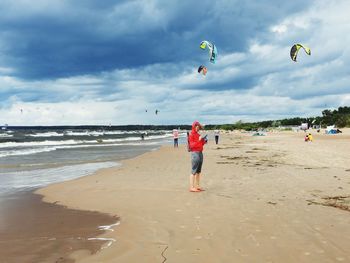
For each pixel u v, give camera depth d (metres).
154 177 14.66
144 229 7.22
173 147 39.00
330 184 12.20
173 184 12.66
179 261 5.42
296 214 8.15
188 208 8.91
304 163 19.27
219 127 187.25
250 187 11.80
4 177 15.95
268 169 16.62
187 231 6.98
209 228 7.14
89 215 8.60
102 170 17.89
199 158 11.16
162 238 6.57
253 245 6.08
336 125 124.25
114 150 35.81
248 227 7.14
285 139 56.00
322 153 25.14
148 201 9.88
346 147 31.19
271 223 7.41
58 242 6.48
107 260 5.52
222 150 31.50
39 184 13.80
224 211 8.53
